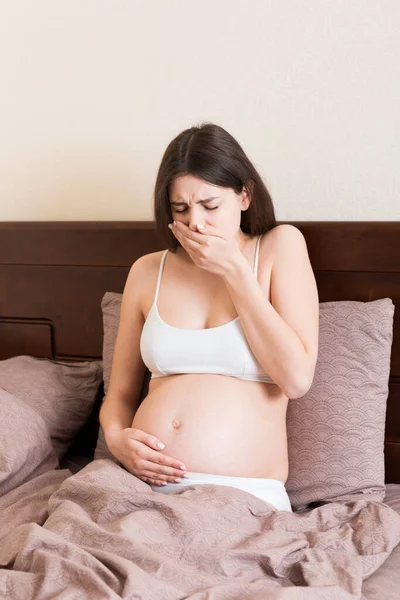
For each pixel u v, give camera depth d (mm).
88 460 1925
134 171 2059
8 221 2156
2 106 2170
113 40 2012
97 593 1021
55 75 2096
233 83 1899
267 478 1443
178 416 1449
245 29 1863
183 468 1391
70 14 2045
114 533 1166
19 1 2092
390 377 1739
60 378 1882
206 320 1505
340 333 1642
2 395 1694
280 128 1866
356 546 1302
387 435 1747
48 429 1762
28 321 2111
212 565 1168
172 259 1609
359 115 1790
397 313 1727
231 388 1448
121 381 1657
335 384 1601
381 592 1199
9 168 2199
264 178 1833
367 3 1741
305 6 1796
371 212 1816
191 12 1913
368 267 1745
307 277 1512
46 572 1065
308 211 1866
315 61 1808
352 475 1544
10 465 1576
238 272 1383
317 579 1157
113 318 1869
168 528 1229
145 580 1055
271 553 1182
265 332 1385
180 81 1959
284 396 1528
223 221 1431
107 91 2047
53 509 1307
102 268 2000
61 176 2141
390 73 1748
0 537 1323
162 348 1499
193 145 1425
